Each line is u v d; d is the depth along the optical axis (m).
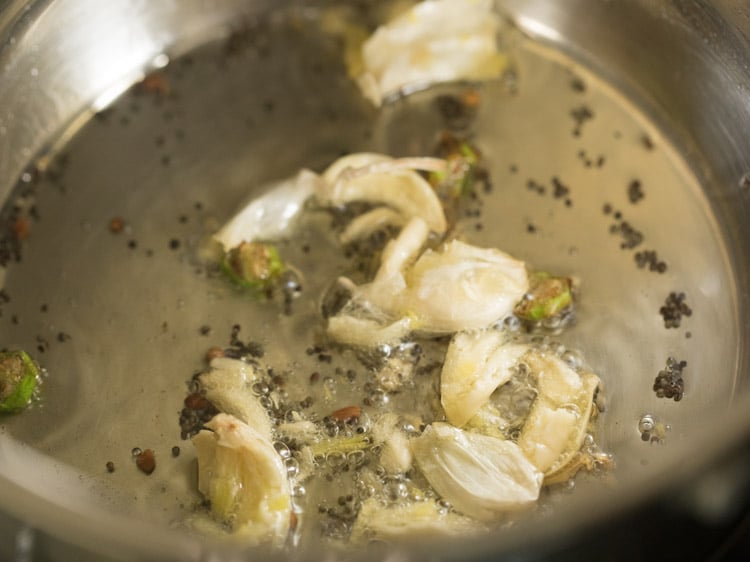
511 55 0.25
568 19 0.25
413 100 0.24
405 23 0.24
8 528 0.16
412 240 0.21
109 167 0.23
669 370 0.20
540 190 0.22
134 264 0.22
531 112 0.24
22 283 0.22
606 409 0.19
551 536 0.15
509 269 0.20
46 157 0.23
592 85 0.24
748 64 0.22
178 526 0.18
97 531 0.15
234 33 0.25
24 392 0.20
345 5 0.26
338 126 0.24
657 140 0.23
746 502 0.17
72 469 0.19
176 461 0.19
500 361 0.19
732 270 0.22
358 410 0.19
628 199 0.22
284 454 0.19
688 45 0.23
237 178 0.23
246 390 0.19
